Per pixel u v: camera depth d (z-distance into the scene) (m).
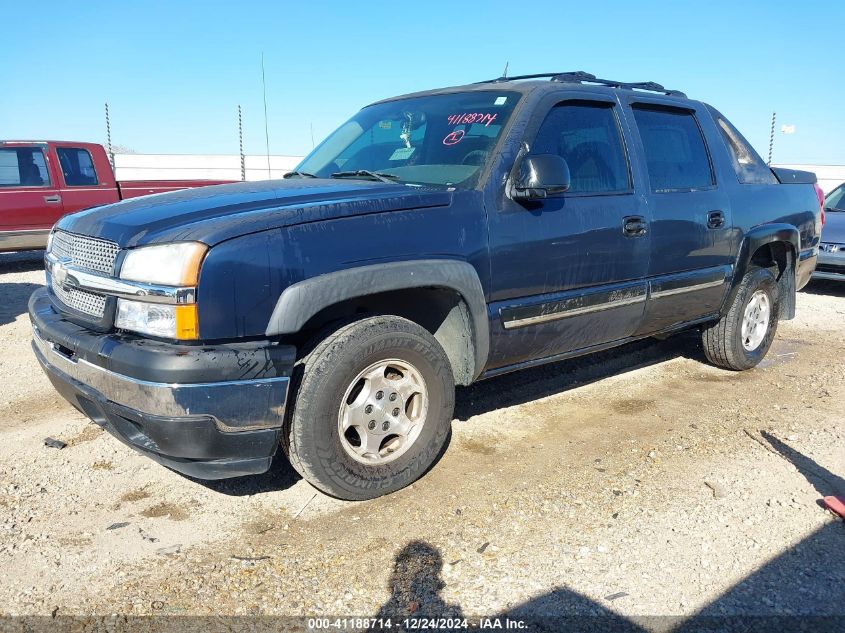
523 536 2.93
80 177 11.12
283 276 2.76
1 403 4.49
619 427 4.19
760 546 2.88
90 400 2.94
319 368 2.91
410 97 4.48
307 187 3.42
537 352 3.81
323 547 2.84
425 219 3.18
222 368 2.63
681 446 3.90
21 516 3.07
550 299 3.70
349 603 2.49
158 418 2.62
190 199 3.19
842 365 5.59
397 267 3.03
